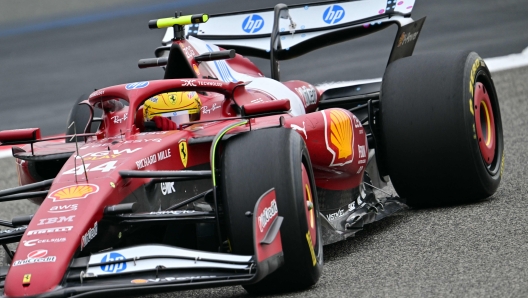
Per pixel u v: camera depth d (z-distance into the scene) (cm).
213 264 1439
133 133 1847
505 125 3597
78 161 1697
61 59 8594
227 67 2328
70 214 1500
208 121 1838
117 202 1586
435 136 2170
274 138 1622
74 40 10100
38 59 8806
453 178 2192
